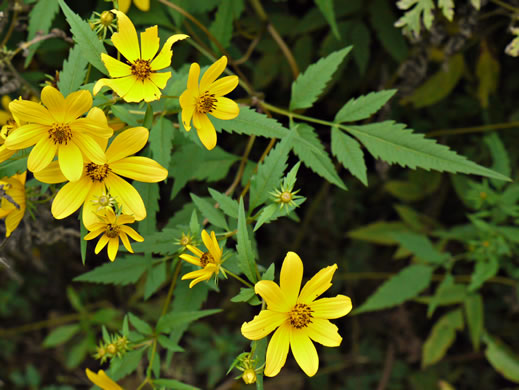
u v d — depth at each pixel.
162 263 0.63
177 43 0.71
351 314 1.04
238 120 0.57
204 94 0.54
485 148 0.88
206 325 1.01
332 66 0.62
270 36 0.76
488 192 0.75
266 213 0.54
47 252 1.01
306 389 1.04
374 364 1.04
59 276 1.04
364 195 1.00
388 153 0.60
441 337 0.84
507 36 0.79
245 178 0.65
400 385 1.00
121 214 0.53
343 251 1.03
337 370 1.05
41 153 0.52
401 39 0.73
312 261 1.02
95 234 0.53
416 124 0.90
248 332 0.52
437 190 0.96
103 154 0.52
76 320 1.07
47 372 1.08
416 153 0.59
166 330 0.59
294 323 0.53
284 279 0.52
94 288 1.04
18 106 0.51
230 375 1.03
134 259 0.63
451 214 0.99
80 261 1.04
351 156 0.60
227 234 0.57
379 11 0.73
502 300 0.99
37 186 0.58
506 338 1.00
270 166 0.56
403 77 0.75
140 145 0.53
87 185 0.53
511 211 0.74
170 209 0.83
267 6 0.81
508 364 0.86
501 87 0.88
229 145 0.88
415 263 0.88
